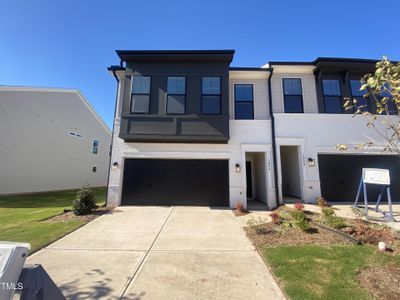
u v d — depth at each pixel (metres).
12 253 1.86
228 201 10.24
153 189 10.40
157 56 10.18
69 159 19.56
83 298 3.17
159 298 3.19
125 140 10.34
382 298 3.03
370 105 10.80
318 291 3.24
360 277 3.62
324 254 4.54
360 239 5.32
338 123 10.59
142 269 4.09
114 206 10.02
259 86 11.32
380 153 10.44
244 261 4.43
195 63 10.45
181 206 10.16
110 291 3.36
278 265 4.11
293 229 6.20
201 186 10.41
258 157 12.23
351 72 11.12
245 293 3.32
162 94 10.20
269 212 9.09
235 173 10.30
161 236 6.02
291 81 11.33
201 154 10.45
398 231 5.53
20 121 16.14
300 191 10.48
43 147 17.44
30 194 15.82
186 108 10.10
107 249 5.09
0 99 15.28
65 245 5.33
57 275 3.86
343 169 10.45
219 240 5.68
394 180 10.40
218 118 10.04
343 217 7.44
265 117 10.99
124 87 10.26
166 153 10.45
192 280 3.69
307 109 10.98
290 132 10.54
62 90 19.12
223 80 10.31
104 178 24.33
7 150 15.41
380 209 8.53
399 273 3.66
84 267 4.17
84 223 7.25
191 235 6.10
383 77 3.82
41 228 6.64
